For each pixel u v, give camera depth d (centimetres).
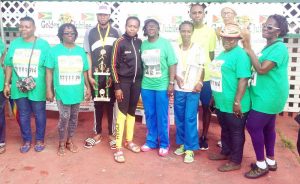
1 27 601
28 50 446
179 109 456
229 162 430
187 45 441
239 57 386
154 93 457
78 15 570
